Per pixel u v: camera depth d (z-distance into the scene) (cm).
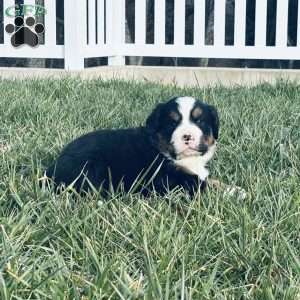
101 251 83
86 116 174
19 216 92
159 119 117
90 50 297
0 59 378
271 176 116
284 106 185
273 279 78
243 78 290
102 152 114
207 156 119
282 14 300
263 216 98
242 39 304
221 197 104
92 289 71
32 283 73
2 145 147
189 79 295
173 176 114
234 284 79
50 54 297
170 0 366
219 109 180
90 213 92
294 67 376
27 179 113
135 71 301
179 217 99
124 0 318
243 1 301
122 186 108
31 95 200
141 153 115
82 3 290
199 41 307
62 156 115
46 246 87
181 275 76
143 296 69
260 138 140
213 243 87
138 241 85
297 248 88
